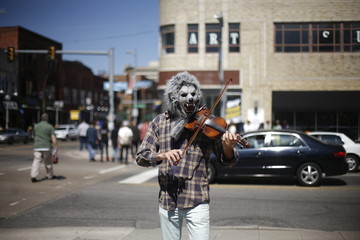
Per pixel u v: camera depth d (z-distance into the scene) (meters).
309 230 6.00
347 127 19.88
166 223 2.96
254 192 9.55
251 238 5.56
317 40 18.61
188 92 2.88
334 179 12.02
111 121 23.70
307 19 19.20
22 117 42.34
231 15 24.19
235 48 24.23
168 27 25.47
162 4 25.69
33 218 6.90
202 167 2.90
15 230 6.06
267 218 6.86
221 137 2.84
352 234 5.74
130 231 6.03
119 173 13.55
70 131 42.88
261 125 21.22
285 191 9.71
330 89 17.98
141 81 81.00
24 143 33.16
